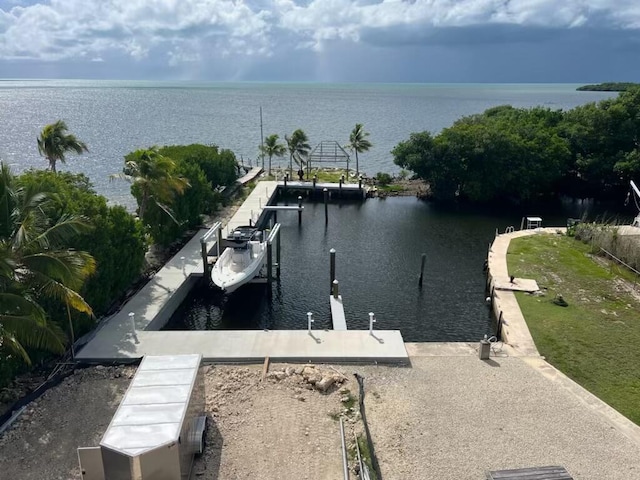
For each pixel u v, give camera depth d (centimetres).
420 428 1592
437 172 5550
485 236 4256
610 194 5944
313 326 2661
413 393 1780
